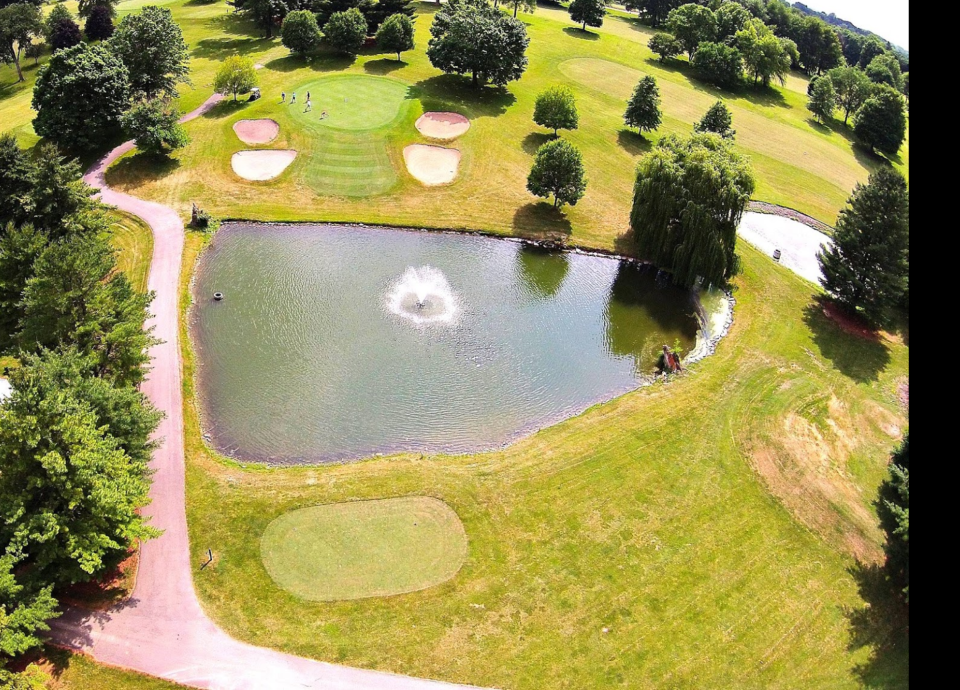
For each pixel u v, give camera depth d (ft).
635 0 606.96
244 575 134.31
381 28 384.88
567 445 171.63
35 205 203.21
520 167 302.66
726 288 239.91
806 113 442.50
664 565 142.51
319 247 240.53
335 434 169.78
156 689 115.34
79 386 130.82
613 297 231.30
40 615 108.78
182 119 311.68
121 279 172.04
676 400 188.55
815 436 178.70
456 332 206.28
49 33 396.16
